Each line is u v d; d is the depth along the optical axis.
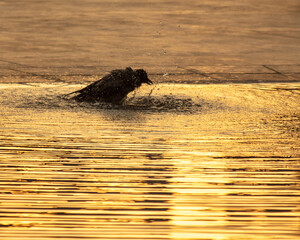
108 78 23.14
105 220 10.83
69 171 13.76
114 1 101.94
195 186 12.76
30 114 20.47
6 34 55.03
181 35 56.44
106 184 12.84
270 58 42.03
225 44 50.34
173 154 15.38
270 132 18.23
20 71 34.09
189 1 106.06
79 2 99.12
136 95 25.11
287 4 103.56
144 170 13.91
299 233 10.33
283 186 12.83
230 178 13.36
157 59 40.72
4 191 12.32
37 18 71.50
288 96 25.58
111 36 54.62
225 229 10.48
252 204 11.71
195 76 33.34
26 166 14.13
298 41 52.97
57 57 40.91
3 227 10.46
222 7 94.25
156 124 19.22
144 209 11.38
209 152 15.66
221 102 23.72
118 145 16.25
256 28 64.38
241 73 34.72
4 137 17.03
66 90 26.12
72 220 10.81
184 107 22.44
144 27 62.94
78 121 19.50
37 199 11.88
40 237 10.08
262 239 10.08
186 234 10.26
